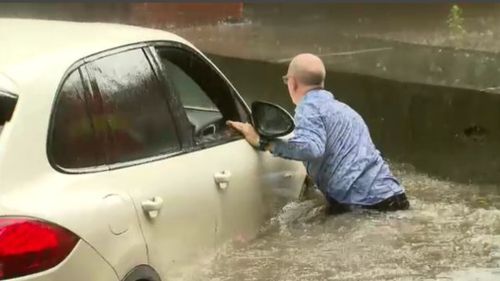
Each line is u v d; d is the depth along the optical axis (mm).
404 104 9750
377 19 15023
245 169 5527
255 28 14906
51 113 4023
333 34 14070
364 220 6398
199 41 13531
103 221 3984
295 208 6234
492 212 6980
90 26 5055
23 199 3713
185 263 4707
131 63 4766
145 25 15211
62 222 3748
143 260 4258
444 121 9398
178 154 4914
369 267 5594
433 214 6770
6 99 3869
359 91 10234
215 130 5531
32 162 3850
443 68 10828
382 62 11352
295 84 6590
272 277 5281
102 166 4262
